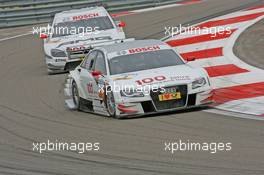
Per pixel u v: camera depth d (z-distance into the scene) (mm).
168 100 31422
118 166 23250
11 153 27172
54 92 43531
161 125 29578
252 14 60406
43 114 36219
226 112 31578
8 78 51594
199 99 31812
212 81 40344
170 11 74312
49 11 79125
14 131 32031
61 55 49906
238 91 36719
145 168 22656
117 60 34281
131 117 32062
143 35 60844
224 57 46438
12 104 40562
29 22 79562
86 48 49281
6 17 79562
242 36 52188
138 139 27312
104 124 31188
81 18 52000
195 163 22797
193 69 32969
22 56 61688
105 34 49938
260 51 46500
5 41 71188
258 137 25969
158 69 33188
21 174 23281
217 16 63031
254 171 21188
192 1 82250
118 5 79188
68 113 36125
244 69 42000
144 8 80250
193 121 29891
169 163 23094
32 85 47094
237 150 24125
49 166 24219
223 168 21828
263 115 30422
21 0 79375
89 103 35812
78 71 38000
